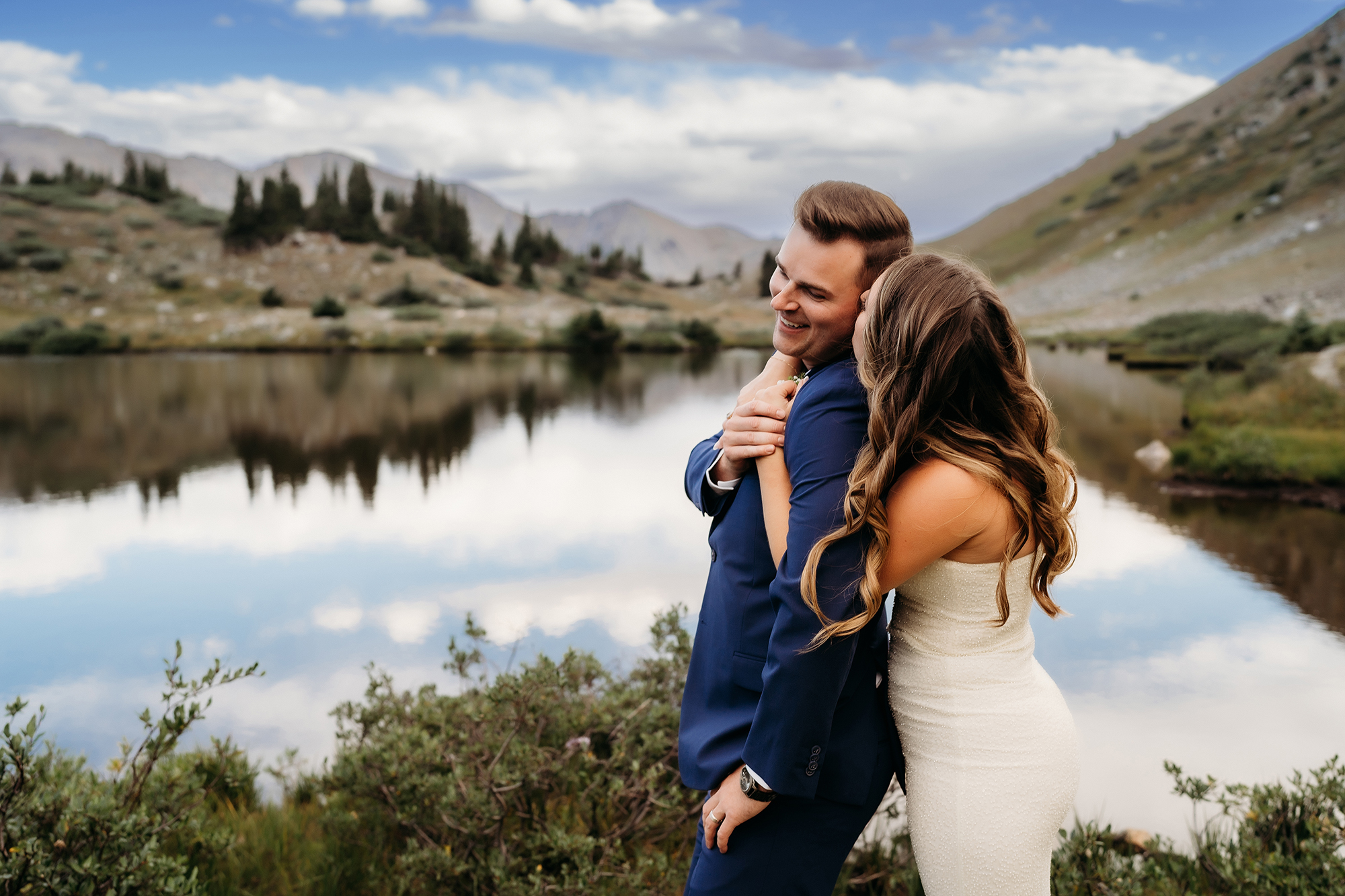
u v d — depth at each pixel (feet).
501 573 26.32
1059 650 19.34
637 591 24.08
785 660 4.07
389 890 8.05
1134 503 35.12
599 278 339.77
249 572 27.27
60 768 7.86
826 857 4.62
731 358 150.30
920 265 4.14
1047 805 4.44
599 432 60.85
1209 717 15.76
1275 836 7.52
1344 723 15.48
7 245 224.33
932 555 4.24
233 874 8.37
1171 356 107.04
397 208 340.39
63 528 33.86
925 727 4.54
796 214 4.67
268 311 209.15
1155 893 6.85
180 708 7.18
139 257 240.53
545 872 7.75
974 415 4.24
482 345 165.48
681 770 4.95
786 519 4.33
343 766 8.68
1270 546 28.30
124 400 82.48
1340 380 54.13
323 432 61.62
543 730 8.79
